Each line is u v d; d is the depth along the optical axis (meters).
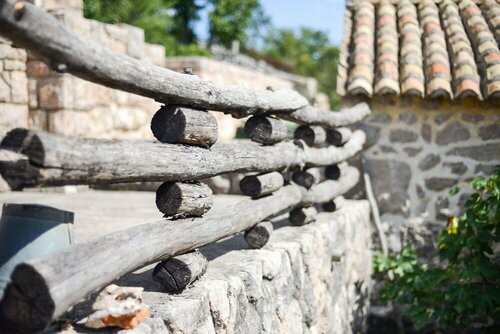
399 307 5.96
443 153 5.85
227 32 22.83
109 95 7.01
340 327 4.70
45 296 1.79
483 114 5.70
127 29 7.23
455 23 6.23
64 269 1.87
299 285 3.72
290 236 3.95
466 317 5.20
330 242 4.48
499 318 5.51
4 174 1.82
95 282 1.99
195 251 2.73
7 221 2.11
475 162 5.75
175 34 21.58
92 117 6.73
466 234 5.34
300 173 4.30
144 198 5.97
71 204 5.41
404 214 6.00
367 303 5.94
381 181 6.06
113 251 2.12
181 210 2.58
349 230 5.16
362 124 6.09
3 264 2.05
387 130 6.02
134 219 4.47
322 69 43.59
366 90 5.67
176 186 2.56
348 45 6.33
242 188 3.47
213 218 2.86
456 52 5.79
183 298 2.44
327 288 4.38
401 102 5.95
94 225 4.14
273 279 3.30
